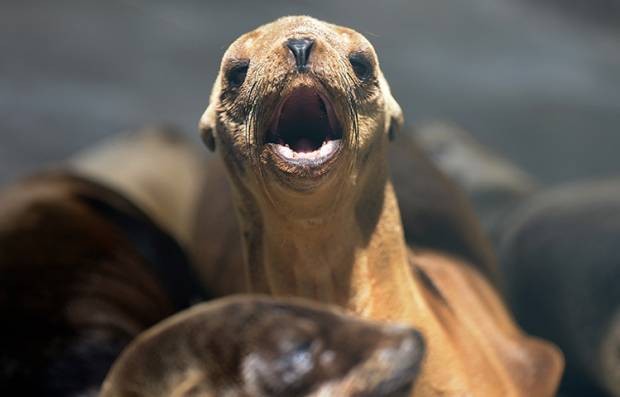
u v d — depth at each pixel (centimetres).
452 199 495
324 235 434
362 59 434
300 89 425
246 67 433
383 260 438
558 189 679
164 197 707
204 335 418
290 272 437
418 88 1389
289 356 415
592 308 561
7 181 1023
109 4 1444
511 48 1448
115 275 498
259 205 436
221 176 541
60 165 785
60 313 486
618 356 542
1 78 1248
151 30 1412
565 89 1406
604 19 1409
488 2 1449
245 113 432
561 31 1444
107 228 507
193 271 537
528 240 617
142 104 1244
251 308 418
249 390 414
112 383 418
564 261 587
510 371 460
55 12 1421
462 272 479
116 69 1323
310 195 427
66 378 477
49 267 492
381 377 412
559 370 462
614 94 1405
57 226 500
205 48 1386
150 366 418
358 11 1411
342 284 436
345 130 427
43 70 1289
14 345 479
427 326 438
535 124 1357
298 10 1416
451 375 437
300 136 430
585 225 595
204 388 416
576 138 1348
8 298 485
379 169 438
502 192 748
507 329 473
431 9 1432
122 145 780
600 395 561
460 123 1351
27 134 1118
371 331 415
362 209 438
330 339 415
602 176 1316
